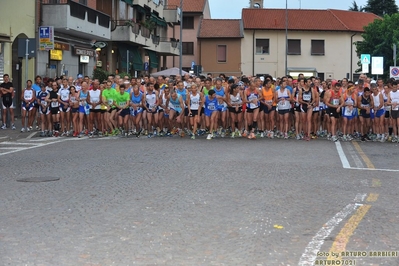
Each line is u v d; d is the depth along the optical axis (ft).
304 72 226.38
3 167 45.62
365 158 51.49
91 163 46.62
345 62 228.43
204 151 54.85
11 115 80.59
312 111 68.59
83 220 27.50
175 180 38.40
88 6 126.21
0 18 92.02
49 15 104.78
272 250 22.80
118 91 73.67
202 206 30.58
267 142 64.69
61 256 21.98
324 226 26.55
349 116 68.39
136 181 38.04
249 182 37.83
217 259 21.65
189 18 233.14
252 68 228.22
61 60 113.09
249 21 228.63
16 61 99.55
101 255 22.11
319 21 229.86
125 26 141.59
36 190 35.29
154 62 190.49
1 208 30.37
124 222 27.12
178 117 70.44
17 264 21.07
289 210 29.84
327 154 53.93
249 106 69.10
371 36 209.77
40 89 77.05
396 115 66.95
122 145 60.59
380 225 26.84
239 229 25.94
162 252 22.49
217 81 69.62
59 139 69.36
